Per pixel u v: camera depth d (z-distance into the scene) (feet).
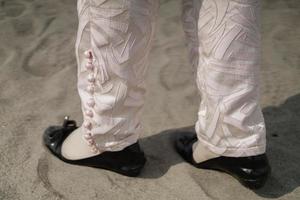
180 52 11.41
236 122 6.05
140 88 6.18
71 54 11.19
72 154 7.11
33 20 12.97
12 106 8.87
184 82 10.04
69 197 6.63
